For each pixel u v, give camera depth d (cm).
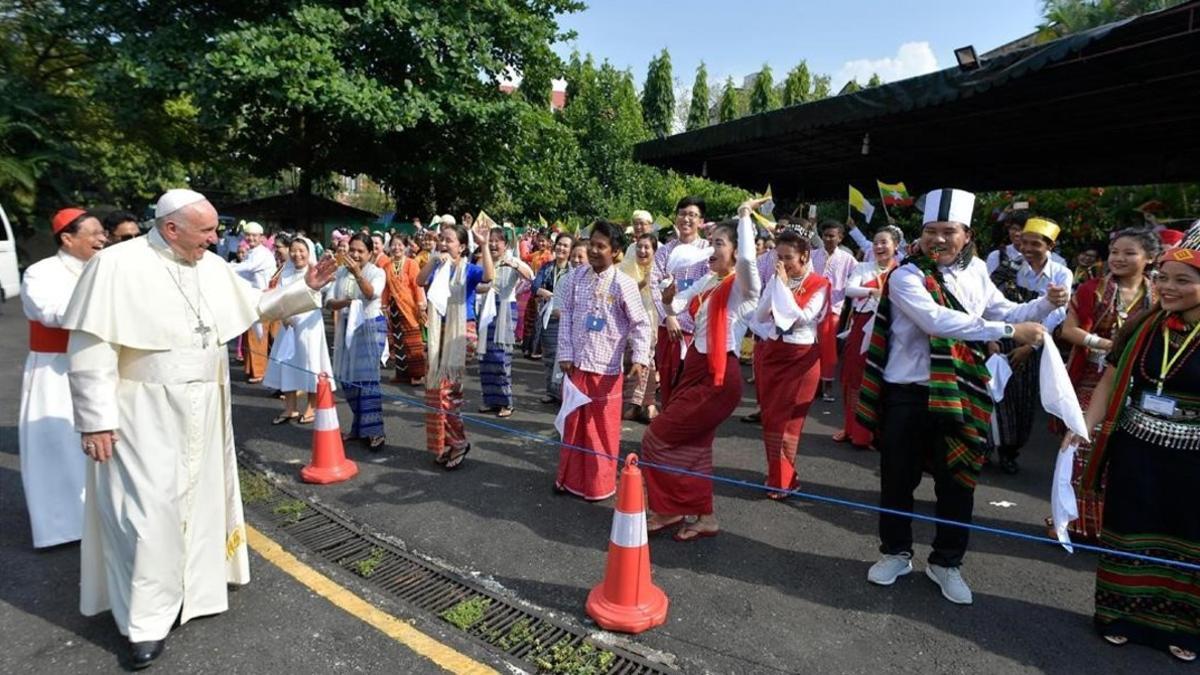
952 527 346
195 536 313
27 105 1883
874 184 1449
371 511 452
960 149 1084
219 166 2200
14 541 399
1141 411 307
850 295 591
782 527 440
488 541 411
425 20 1491
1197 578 299
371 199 3628
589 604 330
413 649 303
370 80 1451
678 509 410
